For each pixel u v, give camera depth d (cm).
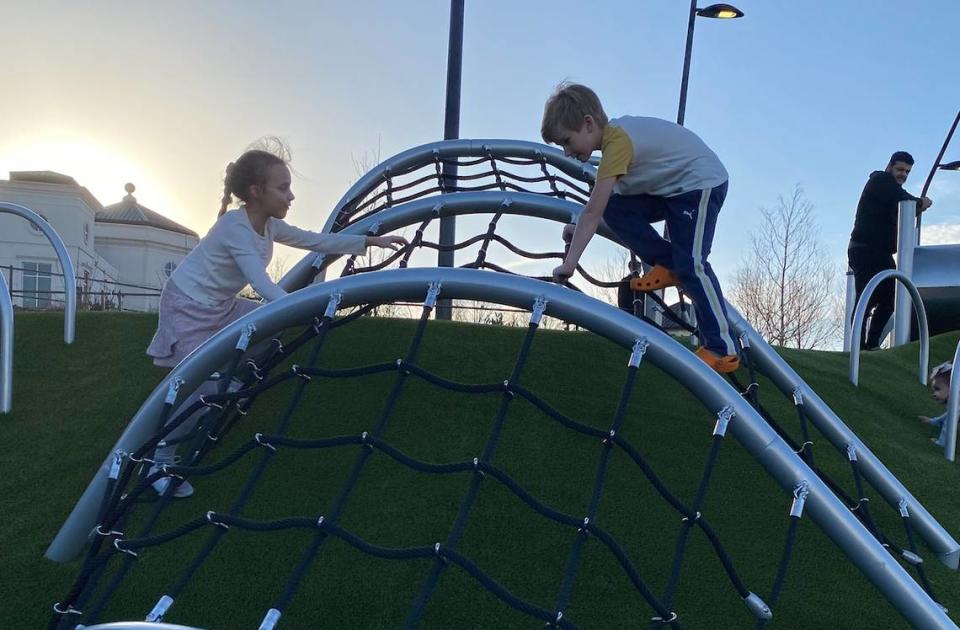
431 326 568
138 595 332
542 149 693
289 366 511
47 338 539
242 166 382
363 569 352
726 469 451
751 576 369
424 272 322
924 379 670
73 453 426
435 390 491
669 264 392
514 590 345
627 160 362
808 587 366
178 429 399
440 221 902
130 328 560
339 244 443
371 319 570
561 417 301
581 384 521
